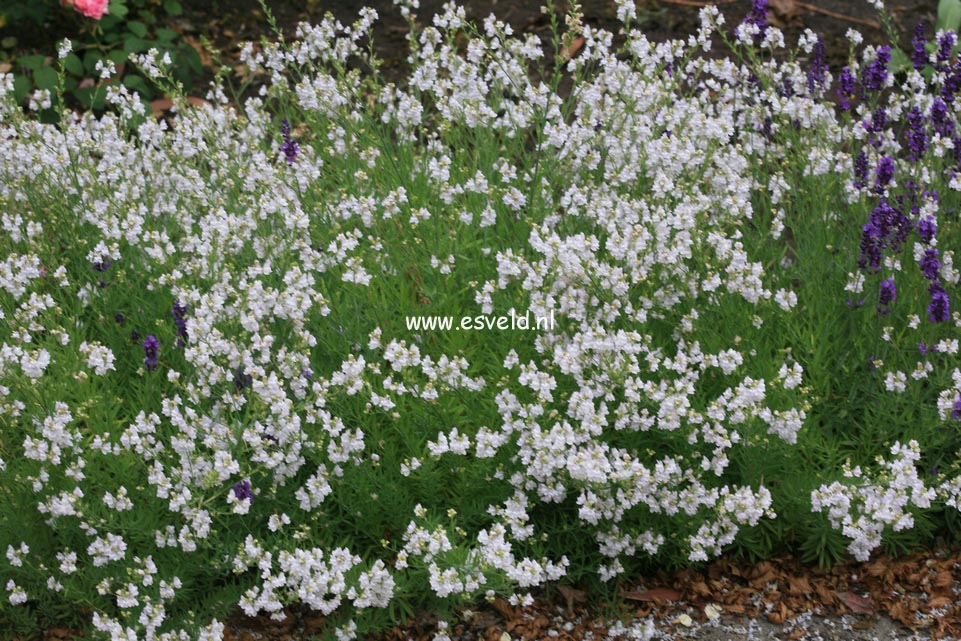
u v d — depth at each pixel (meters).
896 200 1.86
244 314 1.75
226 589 1.71
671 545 1.77
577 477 1.66
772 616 1.74
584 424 1.68
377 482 1.73
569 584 1.77
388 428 1.79
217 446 1.69
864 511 1.72
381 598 1.66
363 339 1.83
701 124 1.89
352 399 1.78
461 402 1.79
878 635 1.72
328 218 1.95
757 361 1.81
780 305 1.84
